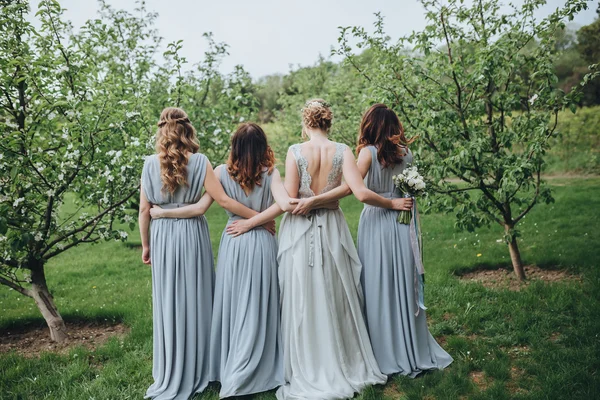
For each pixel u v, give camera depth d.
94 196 3.96
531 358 3.16
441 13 4.32
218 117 5.67
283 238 3.04
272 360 2.98
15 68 3.59
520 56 4.38
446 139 4.26
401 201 3.13
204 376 2.98
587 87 16.95
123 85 4.41
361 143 3.20
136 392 2.96
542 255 5.29
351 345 3.00
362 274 3.19
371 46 4.61
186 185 2.92
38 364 3.36
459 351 3.33
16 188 3.55
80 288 5.38
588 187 9.77
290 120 10.61
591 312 3.74
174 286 2.89
